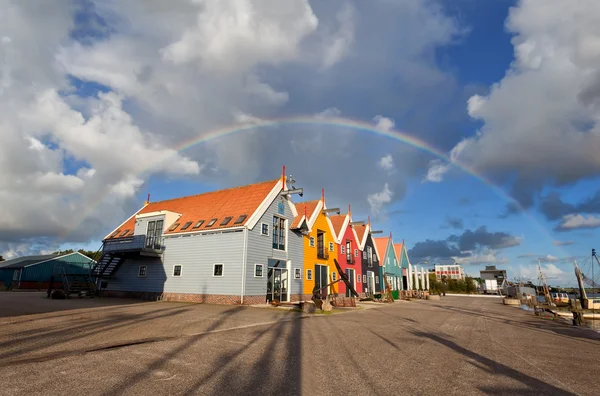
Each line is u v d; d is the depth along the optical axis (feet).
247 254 72.33
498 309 95.71
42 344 27.45
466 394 18.98
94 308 57.47
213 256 75.72
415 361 26.58
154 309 57.67
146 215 90.07
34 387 17.42
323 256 103.60
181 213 92.38
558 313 80.94
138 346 27.96
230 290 71.67
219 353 26.63
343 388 19.35
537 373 23.95
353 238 128.88
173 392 17.57
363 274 132.46
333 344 32.50
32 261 148.25
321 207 104.32
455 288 297.94
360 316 61.87
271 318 51.01
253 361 24.66
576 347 35.42
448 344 34.91
